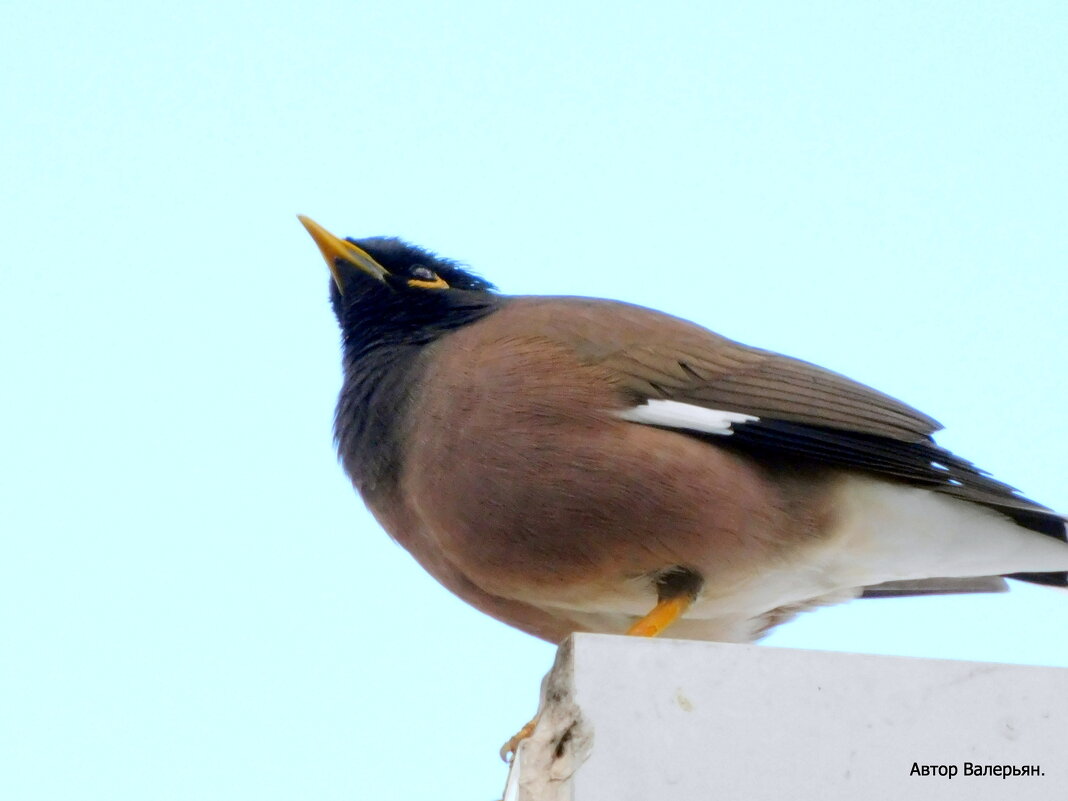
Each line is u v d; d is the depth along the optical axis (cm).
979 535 1099
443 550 1050
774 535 1045
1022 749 682
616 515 1003
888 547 1098
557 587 1037
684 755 668
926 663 695
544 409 1020
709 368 1085
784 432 1064
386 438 1070
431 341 1119
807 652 696
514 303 1184
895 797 666
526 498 1006
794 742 673
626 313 1130
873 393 1116
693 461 1019
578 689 679
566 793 659
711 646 693
